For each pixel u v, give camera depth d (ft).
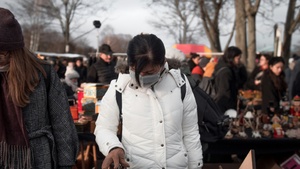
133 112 6.16
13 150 5.40
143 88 6.13
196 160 6.67
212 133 8.84
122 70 6.40
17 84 5.40
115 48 65.62
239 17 39.32
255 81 21.40
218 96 14.30
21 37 5.57
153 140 6.16
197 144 6.71
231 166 10.94
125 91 6.27
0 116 5.40
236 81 15.03
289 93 22.62
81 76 36.81
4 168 5.40
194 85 8.78
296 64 22.63
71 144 6.05
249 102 16.79
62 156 5.94
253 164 6.70
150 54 5.74
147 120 6.14
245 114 13.29
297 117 13.71
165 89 6.28
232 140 11.59
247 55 39.42
